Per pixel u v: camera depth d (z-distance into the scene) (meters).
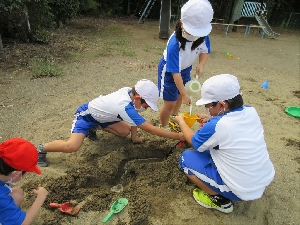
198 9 2.55
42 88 4.28
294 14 12.60
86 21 9.66
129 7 12.13
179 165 2.76
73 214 2.27
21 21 5.92
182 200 2.48
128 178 2.76
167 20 8.10
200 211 2.40
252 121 2.17
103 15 11.26
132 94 2.70
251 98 4.60
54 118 3.51
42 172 2.64
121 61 5.84
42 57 5.51
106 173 2.69
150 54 6.55
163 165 2.80
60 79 4.66
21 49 5.78
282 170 2.98
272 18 13.06
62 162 2.80
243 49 8.06
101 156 2.93
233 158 2.12
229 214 2.40
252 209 2.46
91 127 2.87
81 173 2.63
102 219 2.27
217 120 2.12
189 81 3.14
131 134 3.10
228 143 2.10
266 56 7.47
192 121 2.73
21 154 1.74
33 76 4.64
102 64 5.54
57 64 5.28
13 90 4.14
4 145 1.77
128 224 2.24
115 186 2.67
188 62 3.04
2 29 6.16
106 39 7.54
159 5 11.99
